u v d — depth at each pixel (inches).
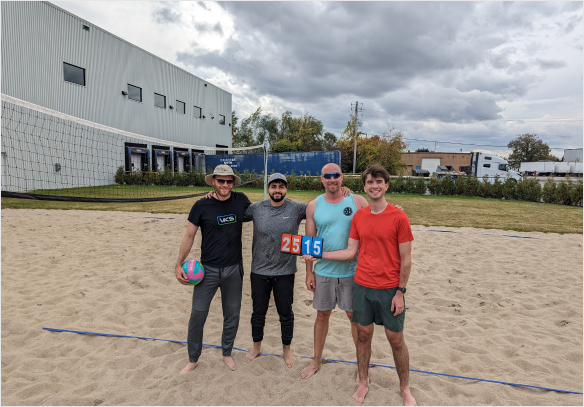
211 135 1085.8
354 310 91.8
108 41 700.0
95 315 141.6
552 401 92.0
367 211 89.7
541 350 118.2
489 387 97.9
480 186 746.8
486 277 194.4
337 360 112.0
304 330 134.5
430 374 104.3
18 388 94.7
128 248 240.1
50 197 172.2
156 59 836.0
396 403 90.9
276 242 101.3
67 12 612.7
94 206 441.4
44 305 147.9
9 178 513.0
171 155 864.9
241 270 106.3
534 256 236.1
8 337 121.1
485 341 125.3
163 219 355.9
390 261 86.6
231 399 92.7
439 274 199.5
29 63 548.7
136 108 778.8
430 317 144.8
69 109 618.5
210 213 100.3
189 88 965.8
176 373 104.3
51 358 111.0
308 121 1812.3
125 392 94.6
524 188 686.5
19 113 530.6
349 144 1371.8
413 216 420.2
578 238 291.7
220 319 142.0
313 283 104.6
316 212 101.7
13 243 244.5
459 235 301.9
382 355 116.3
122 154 738.2
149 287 173.0
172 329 131.7
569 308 150.5
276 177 98.0
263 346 121.5
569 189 616.7
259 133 1881.2
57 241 253.6
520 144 2172.7
